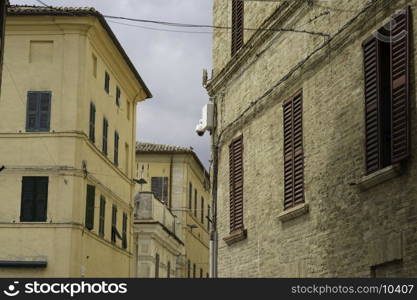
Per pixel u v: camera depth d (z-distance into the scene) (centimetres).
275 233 2009
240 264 2253
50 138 3744
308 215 1825
